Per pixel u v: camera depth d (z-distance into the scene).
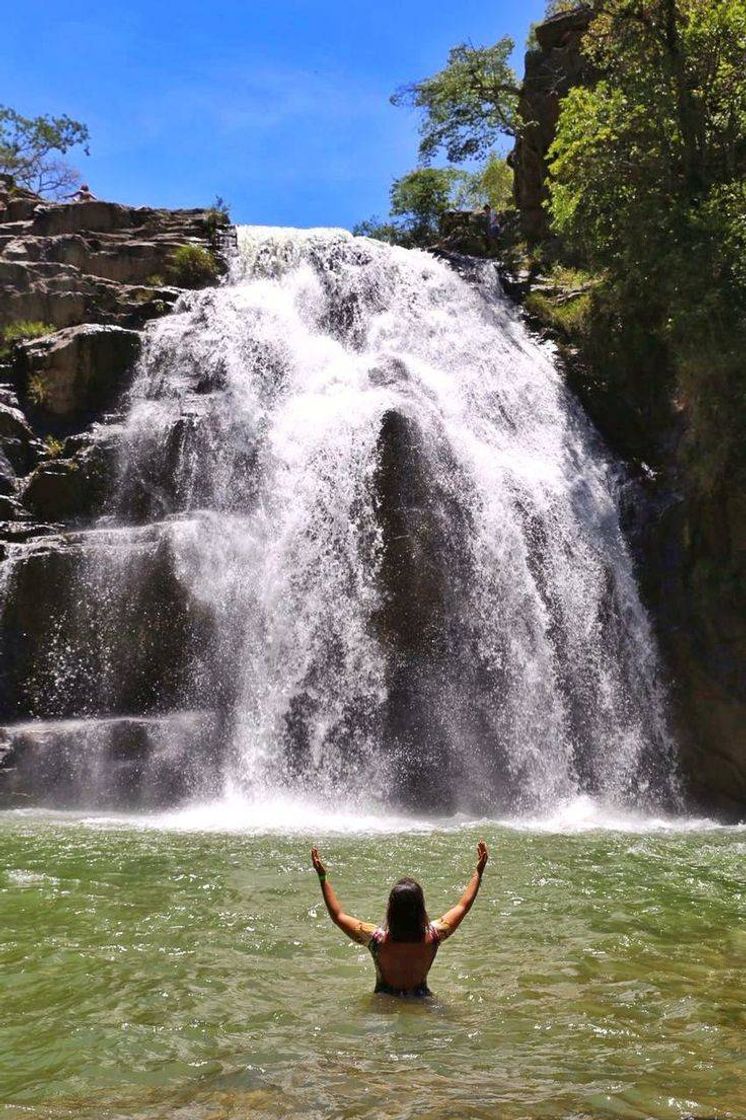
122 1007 6.57
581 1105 4.96
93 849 12.18
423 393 22.59
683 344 20.95
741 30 22.00
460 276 28.12
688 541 19.95
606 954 7.92
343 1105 4.93
